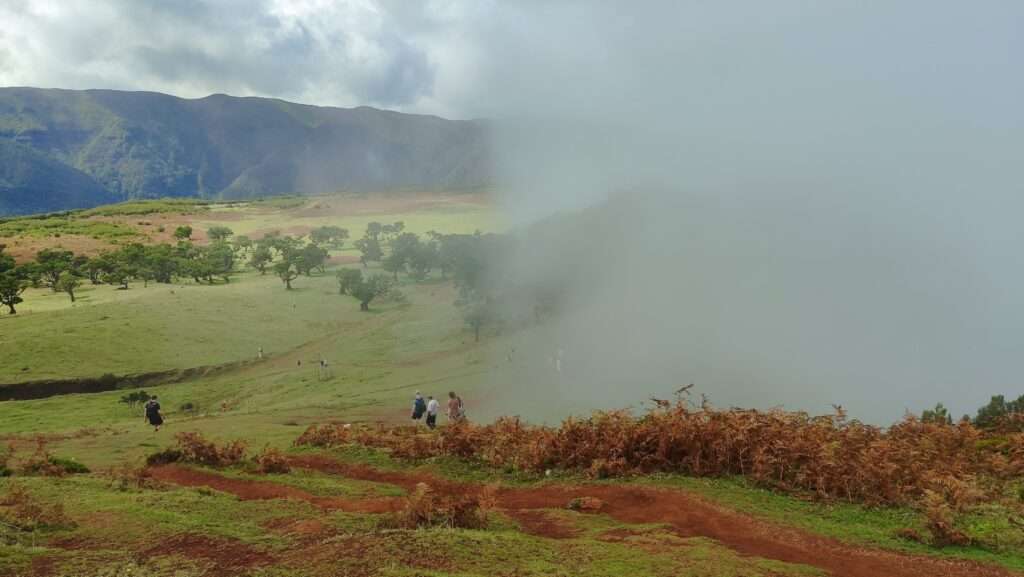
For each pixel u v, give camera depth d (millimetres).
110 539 10898
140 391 60062
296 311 91438
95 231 166875
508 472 18031
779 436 16344
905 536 11852
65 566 9477
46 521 11625
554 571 9266
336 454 21234
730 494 14422
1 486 14883
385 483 18016
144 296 93438
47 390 61281
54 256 117688
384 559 9430
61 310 84562
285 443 25766
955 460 16672
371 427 26797
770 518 12836
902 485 14453
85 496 14008
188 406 57469
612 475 16625
